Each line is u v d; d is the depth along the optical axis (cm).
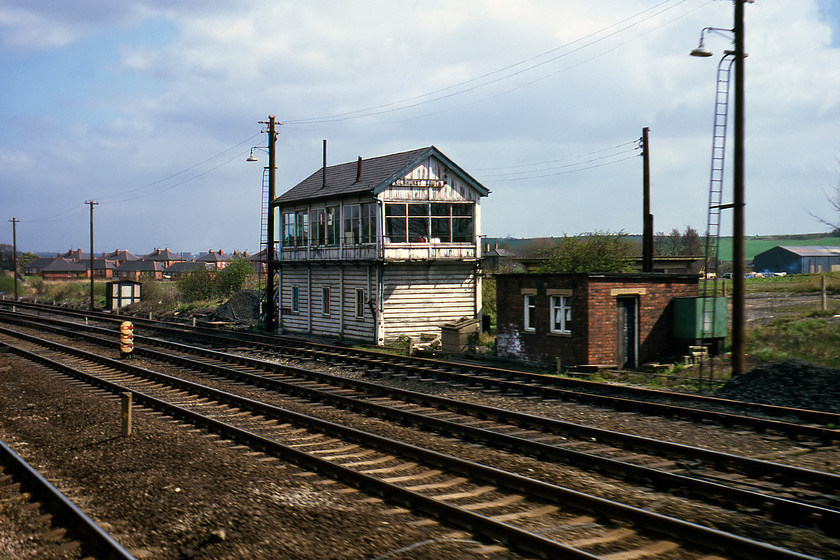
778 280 4706
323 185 3306
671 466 995
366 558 685
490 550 697
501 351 2275
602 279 1980
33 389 1712
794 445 1101
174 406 1373
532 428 1245
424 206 2902
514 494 863
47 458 1090
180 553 710
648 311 2070
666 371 1916
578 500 795
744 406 1366
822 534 730
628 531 732
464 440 1166
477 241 2983
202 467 1008
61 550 718
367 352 2355
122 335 2342
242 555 699
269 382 1736
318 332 3269
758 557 639
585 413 1371
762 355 1903
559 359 1942
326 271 3198
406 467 995
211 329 3509
